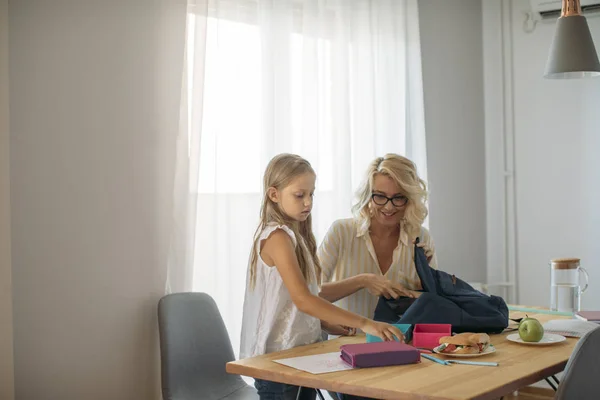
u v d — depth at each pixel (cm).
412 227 276
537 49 464
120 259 283
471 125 469
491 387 177
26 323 256
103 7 276
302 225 242
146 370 294
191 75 306
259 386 222
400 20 411
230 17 323
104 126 277
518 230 474
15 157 253
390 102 407
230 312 321
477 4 473
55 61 262
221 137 319
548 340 232
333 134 371
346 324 217
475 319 241
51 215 262
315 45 360
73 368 269
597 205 449
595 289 451
